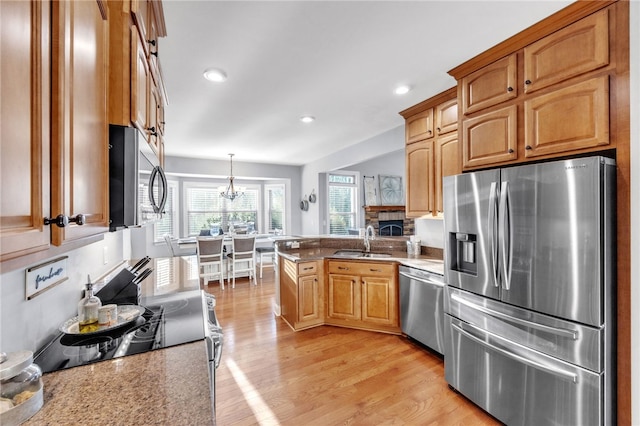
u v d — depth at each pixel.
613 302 1.46
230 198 6.48
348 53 2.07
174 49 1.99
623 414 1.45
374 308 3.21
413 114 3.15
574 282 1.47
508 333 1.75
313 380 2.31
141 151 1.20
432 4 1.59
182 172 5.90
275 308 3.82
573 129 1.65
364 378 2.33
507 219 1.75
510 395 1.77
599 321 1.40
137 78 1.10
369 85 2.60
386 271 3.16
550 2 1.58
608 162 1.44
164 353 1.09
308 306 3.35
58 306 1.30
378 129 4.03
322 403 2.04
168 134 4.19
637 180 1.42
